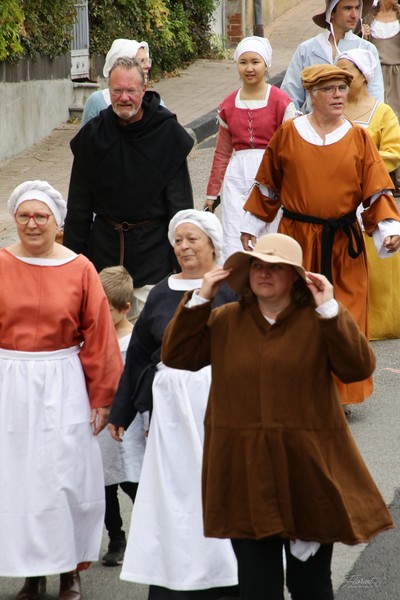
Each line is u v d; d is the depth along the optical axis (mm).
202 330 8602
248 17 47562
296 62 18766
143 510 9742
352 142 13922
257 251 8375
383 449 13648
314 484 8352
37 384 10102
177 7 39781
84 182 14352
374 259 17547
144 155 14109
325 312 8141
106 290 11664
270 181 14516
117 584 10727
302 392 8383
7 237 21938
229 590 9828
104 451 10977
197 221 10062
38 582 10484
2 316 10180
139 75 13844
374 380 16188
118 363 10445
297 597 8703
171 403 9797
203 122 32156
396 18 27016
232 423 8484
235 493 8492
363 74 16062
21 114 29125
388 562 10945
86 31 34062
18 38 28312
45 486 10047
